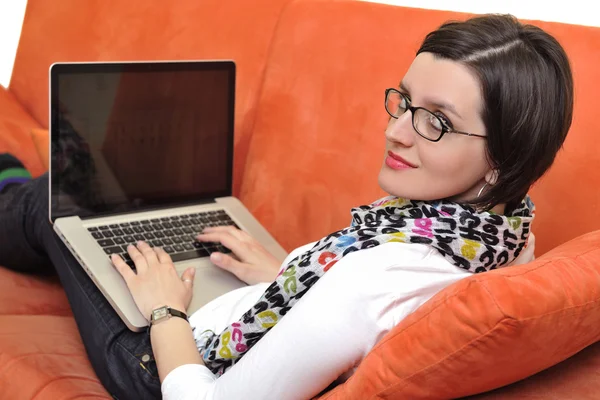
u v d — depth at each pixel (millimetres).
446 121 977
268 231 1646
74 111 1441
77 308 1376
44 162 1817
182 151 1570
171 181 1569
